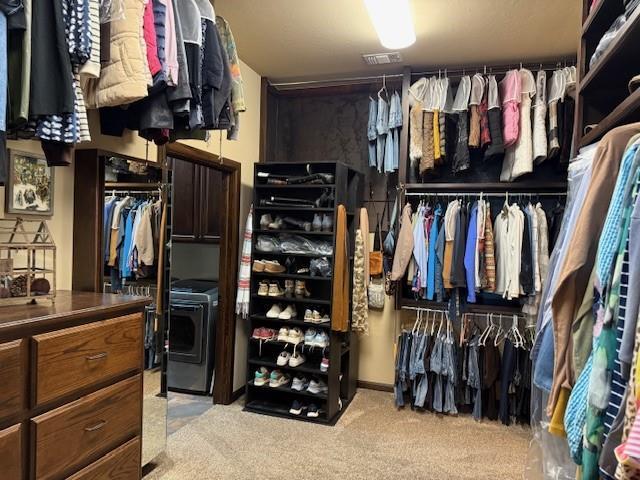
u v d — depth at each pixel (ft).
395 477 7.76
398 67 11.38
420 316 11.91
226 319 11.16
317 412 10.20
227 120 6.66
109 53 4.75
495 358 10.43
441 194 11.48
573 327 3.78
